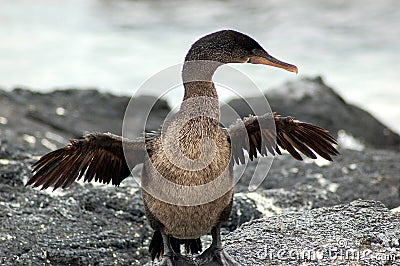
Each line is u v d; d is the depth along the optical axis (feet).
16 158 44.88
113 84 93.66
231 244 30.53
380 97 88.33
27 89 81.82
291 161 51.31
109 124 74.02
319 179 48.03
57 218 37.24
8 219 36.27
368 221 31.63
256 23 122.42
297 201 41.52
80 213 38.22
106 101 79.71
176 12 133.39
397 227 30.68
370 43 107.55
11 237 34.45
